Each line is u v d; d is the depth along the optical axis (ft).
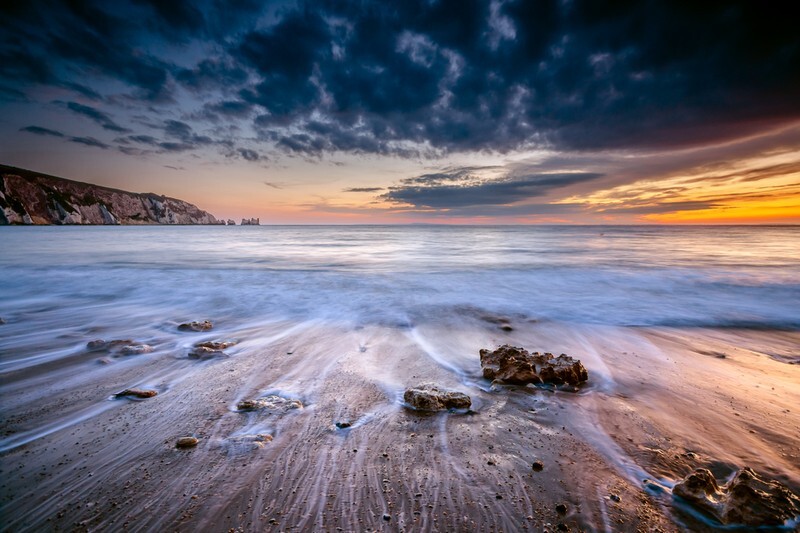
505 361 18.60
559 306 36.78
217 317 31.68
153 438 12.41
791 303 38.42
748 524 8.53
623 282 51.29
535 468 10.91
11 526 8.54
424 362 20.81
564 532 8.51
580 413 14.53
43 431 12.84
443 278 54.44
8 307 35.06
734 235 228.43
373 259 81.51
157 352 21.89
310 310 34.63
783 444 12.19
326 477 10.44
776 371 19.56
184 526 8.61
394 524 8.74
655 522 8.79
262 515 8.98
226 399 15.56
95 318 30.99
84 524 8.64
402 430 13.14
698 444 12.24
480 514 9.07
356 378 18.13
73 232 253.85
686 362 21.04
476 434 12.91
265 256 88.12
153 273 58.29
